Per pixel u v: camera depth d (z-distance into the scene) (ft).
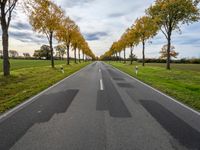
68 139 16.35
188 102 31.24
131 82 56.18
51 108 26.50
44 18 103.76
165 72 95.81
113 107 27.27
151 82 55.88
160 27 117.08
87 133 17.69
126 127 19.31
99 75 77.15
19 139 16.38
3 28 62.54
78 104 28.84
